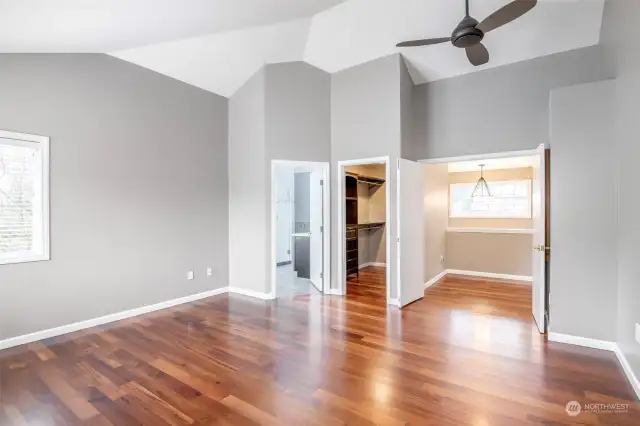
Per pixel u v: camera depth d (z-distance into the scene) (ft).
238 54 14.39
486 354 9.64
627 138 8.68
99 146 12.24
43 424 6.63
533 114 13.43
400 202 14.35
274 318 12.86
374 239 24.38
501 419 6.69
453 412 6.92
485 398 7.42
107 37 10.43
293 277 20.26
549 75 13.12
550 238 10.69
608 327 9.82
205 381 8.20
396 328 11.76
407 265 14.71
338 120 16.30
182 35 12.02
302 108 15.94
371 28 13.73
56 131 11.18
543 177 11.42
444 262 21.43
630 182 8.46
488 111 14.33
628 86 8.63
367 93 15.40
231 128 16.83
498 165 20.70
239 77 15.75
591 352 9.73
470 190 22.67
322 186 16.57
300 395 7.57
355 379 8.25
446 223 21.81
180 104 14.85
